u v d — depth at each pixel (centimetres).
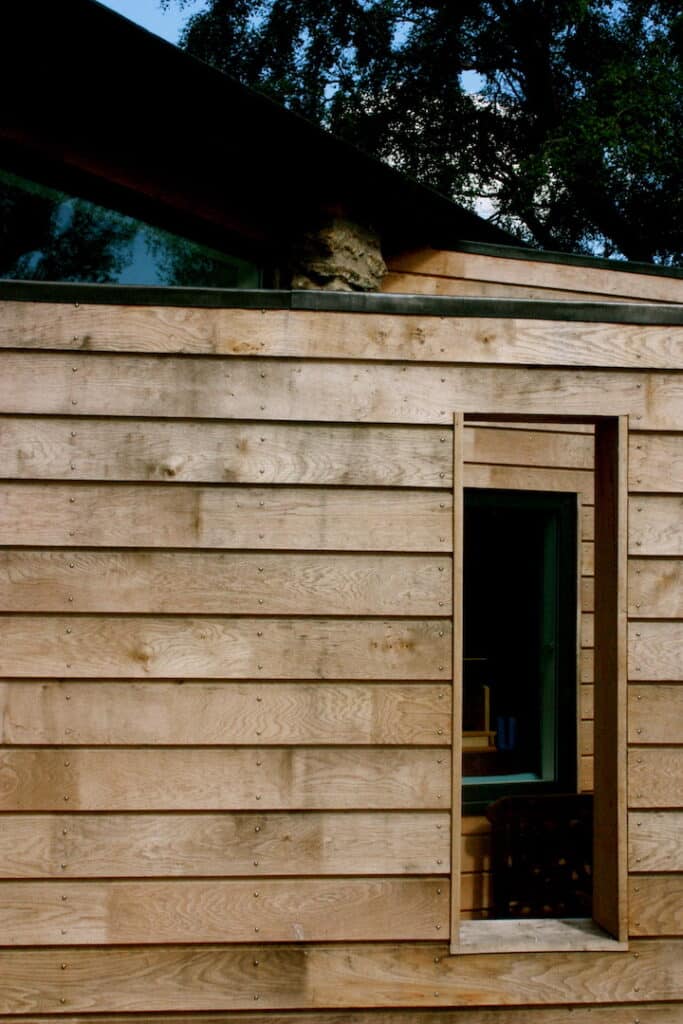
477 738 489
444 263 538
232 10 1820
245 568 288
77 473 286
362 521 292
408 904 283
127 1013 277
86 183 442
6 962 275
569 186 1575
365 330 297
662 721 294
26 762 279
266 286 500
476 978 284
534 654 499
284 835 283
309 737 285
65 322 289
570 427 497
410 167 1761
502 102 1797
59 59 415
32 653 281
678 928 290
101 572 285
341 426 295
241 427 292
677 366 304
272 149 470
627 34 1677
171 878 280
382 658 288
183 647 285
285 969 280
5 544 283
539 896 456
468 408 297
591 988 287
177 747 283
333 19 1772
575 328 302
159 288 293
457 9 1728
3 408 286
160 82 424
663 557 299
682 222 1598
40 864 277
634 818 292
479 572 496
